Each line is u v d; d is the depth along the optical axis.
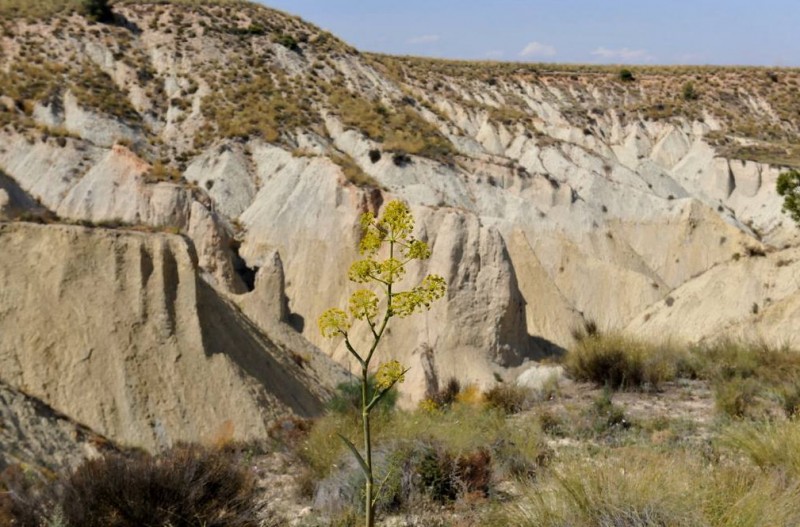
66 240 21.92
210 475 8.90
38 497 9.06
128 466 8.90
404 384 33.41
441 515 8.08
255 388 21.88
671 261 60.75
